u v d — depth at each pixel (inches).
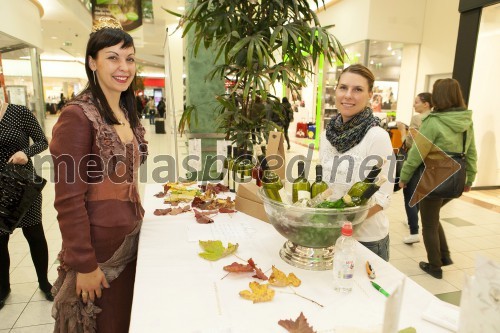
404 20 269.7
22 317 79.7
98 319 49.0
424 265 108.3
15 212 68.0
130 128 54.8
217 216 64.5
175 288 39.6
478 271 23.8
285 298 38.1
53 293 49.2
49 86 770.2
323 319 34.6
